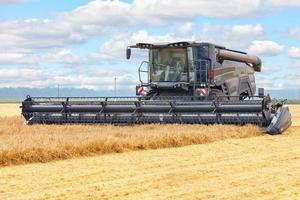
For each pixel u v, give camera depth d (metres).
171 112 18.50
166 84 21.09
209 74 20.75
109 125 18.52
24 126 18.22
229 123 17.84
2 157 10.40
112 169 9.75
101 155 11.91
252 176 8.88
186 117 18.31
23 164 10.47
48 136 13.61
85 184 8.21
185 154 12.01
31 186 8.05
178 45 20.80
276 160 10.91
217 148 13.22
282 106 17.84
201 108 18.12
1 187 7.98
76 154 11.62
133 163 10.55
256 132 16.72
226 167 9.92
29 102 20.30
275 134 17.23
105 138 12.83
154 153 12.23
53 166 10.17
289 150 12.76
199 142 14.47
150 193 7.52
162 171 9.48
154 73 21.41
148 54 21.47
